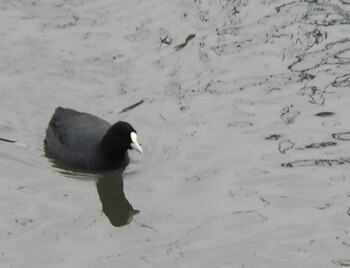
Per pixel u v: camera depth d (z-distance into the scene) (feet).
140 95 59.62
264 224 47.70
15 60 62.64
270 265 44.73
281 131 55.77
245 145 54.54
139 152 52.60
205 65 62.44
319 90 59.62
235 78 61.11
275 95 59.31
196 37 65.21
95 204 50.16
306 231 47.14
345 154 53.42
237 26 66.39
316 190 50.39
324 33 65.36
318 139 54.85
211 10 67.87
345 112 57.31
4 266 44.96
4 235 47.32
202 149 54.29
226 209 48.98
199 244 46.37
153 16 67.46
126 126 53.06
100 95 59.67
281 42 64.54
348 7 67.87
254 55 63.31
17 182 51.88
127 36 65.46
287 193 50.21
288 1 68.39
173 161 53.47
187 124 56.70
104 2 68.39
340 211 48.60
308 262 44.88
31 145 55.36
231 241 46.52
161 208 49.44
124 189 51.49
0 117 57.36
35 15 67.46
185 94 59.62
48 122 57.26
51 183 52.11
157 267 44.78
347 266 44.55
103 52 63.77
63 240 47.03
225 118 57.16
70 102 59.00
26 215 48.98
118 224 48.29
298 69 61.77
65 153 54.44
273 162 52.85
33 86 60.29
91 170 53.72
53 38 65.05
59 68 62.13
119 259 45.47
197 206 49.32
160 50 63.98
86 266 44.93
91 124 55.31
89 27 66.39
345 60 62.44
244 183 51.11
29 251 46.14
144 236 47.24
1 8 67.92
